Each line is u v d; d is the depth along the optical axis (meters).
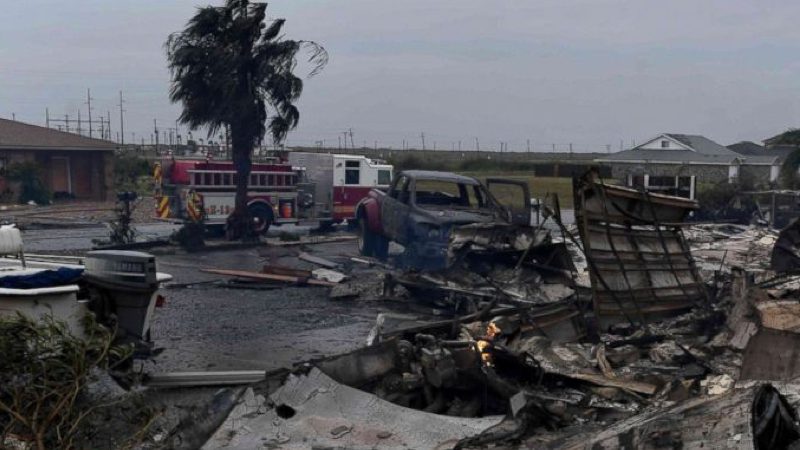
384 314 12.85
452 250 13.88
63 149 38.84
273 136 21.97
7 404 5.71
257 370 9.41
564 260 12.94
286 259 19.72
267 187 23.55
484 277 13.57
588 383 7.88
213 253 20.64
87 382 5.98
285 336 11.60
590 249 10.60
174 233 22.05
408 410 6.68
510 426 6.52
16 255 8.70
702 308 11.45
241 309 13.62
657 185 24.64
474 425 6.60
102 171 41.16
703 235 22.30
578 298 11.11
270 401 6.59
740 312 9.88
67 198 39.75
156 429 6.42
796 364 7.24
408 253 16.42
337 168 26.12
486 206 16.95
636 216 11.48
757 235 21.73
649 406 7.23
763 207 29.88
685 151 52.81
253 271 17.41
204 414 6.42
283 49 21.03
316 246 22.69
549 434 6.66
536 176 48.38
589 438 5.94
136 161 49.47
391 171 27.34
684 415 5.46
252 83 21.22
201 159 23.03
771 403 5.39
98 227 27.31
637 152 53.56
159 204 22.86
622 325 10.66
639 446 5.41
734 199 29.42
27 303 6.86
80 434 5.87
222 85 20.67
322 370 7.02
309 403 6.64
